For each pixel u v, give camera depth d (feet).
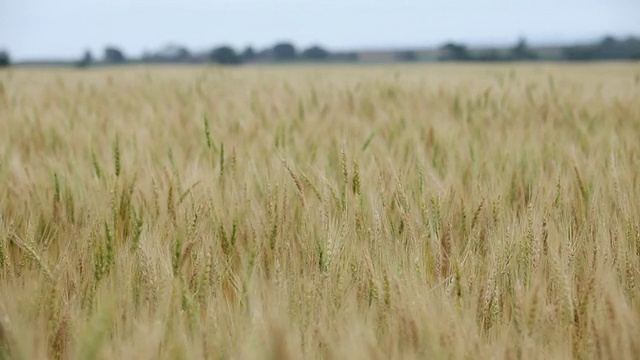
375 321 8.06
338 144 17.46
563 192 12.71
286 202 11.45
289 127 22.11
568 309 7.90
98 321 6.91
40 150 20.36
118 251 9.97
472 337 7.33
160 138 20.90
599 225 10.66
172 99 38.42
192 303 7.88
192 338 7.64
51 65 242.37
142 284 8.84
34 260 9.25
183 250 9.43
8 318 7.17
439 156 17.01
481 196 12.15
